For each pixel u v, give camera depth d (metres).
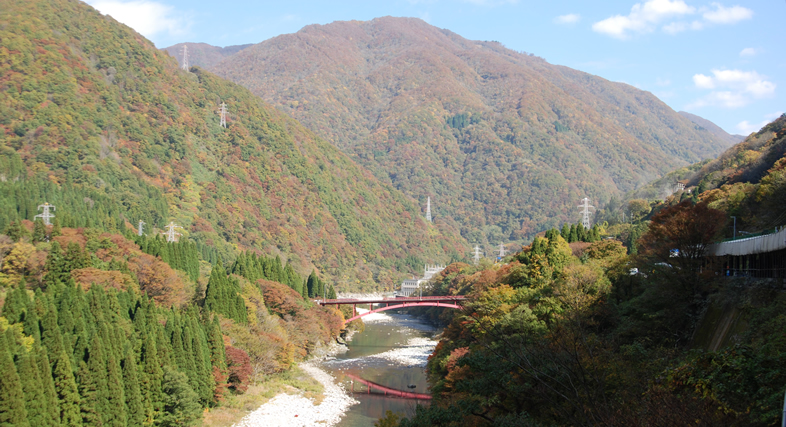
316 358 179.38
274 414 117.50
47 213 185.50
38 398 80.62
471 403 55.91
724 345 65.62
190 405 101.00
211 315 135.75
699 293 81.31
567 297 93.31
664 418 33.91
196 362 109.69
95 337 90.06
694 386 38.12
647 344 78.00
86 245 158.00
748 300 66.62
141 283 147.88
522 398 49.78
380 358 180.88
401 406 124.88
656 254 90.56
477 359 54.31
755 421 34.22
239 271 195.50
